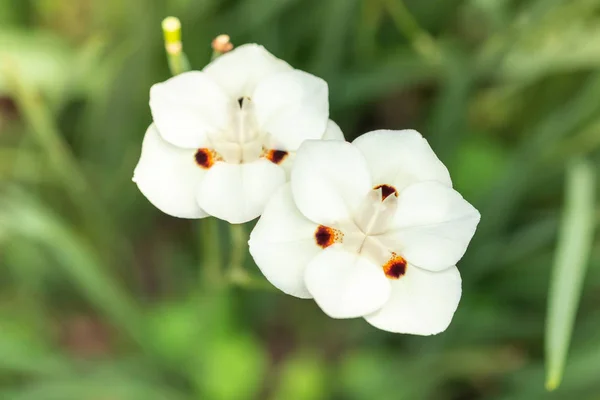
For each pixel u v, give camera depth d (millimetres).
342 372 558
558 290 464
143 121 563
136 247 640
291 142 408
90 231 586
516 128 636
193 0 538
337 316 394
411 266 401
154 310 564
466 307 558
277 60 419
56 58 551
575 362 508
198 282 572
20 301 567
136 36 531
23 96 514
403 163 403
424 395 558
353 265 398
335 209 399
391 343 581
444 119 558
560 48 560
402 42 605
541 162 563
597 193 548
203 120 410
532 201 602
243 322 571
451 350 557
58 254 522
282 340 620
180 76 411
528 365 547
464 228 398
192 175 408
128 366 547
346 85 558
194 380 547
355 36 564
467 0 580
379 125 645
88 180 580
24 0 584
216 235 466
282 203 399
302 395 557
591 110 552
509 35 546
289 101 409
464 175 583
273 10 534
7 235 540
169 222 628
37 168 562
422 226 400
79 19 583
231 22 551
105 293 525
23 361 519
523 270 564
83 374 533
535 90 618
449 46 570
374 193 396
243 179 403
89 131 576
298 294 396
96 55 551
